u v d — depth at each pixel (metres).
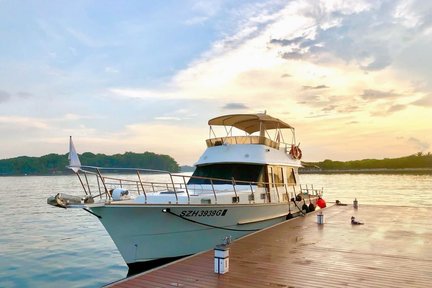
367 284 5.98
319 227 11.86
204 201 11.11
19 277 11.79
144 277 6.36
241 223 11.97
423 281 6.13
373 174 128.00
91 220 25.03
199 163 14.27
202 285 5.93
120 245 10.10
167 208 9.93
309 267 6.99
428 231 11.16
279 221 14.09
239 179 13.31
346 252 8.27
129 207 9.59
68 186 66.44
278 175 14.65
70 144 9.51
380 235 10.43
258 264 7.21
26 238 18.25
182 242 10.73
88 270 12.58
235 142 14.40
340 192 44.25
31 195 46.44
